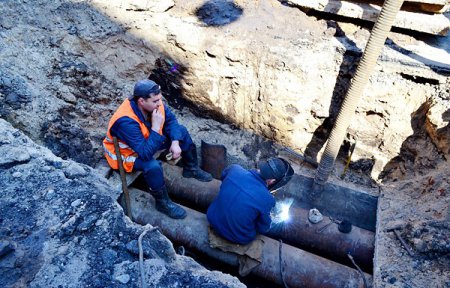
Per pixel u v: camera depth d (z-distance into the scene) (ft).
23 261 6.88
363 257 10.30
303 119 13.41
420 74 11.27
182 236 10.78
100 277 6.81
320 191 12.80
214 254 10.41
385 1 9.19
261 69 12.80
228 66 13.19
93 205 7.93
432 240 9.35
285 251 10.12
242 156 14.42
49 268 6.82
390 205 11.66
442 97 11.12
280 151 14.42
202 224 10.84
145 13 13.76
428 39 12.57
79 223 7.54
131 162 10.53
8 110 11.15
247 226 9.30
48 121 11.77
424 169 11.93
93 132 12.81
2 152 8.81
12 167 8.64
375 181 13.24
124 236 7.45
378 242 10.13
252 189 9.17
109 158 10.94
